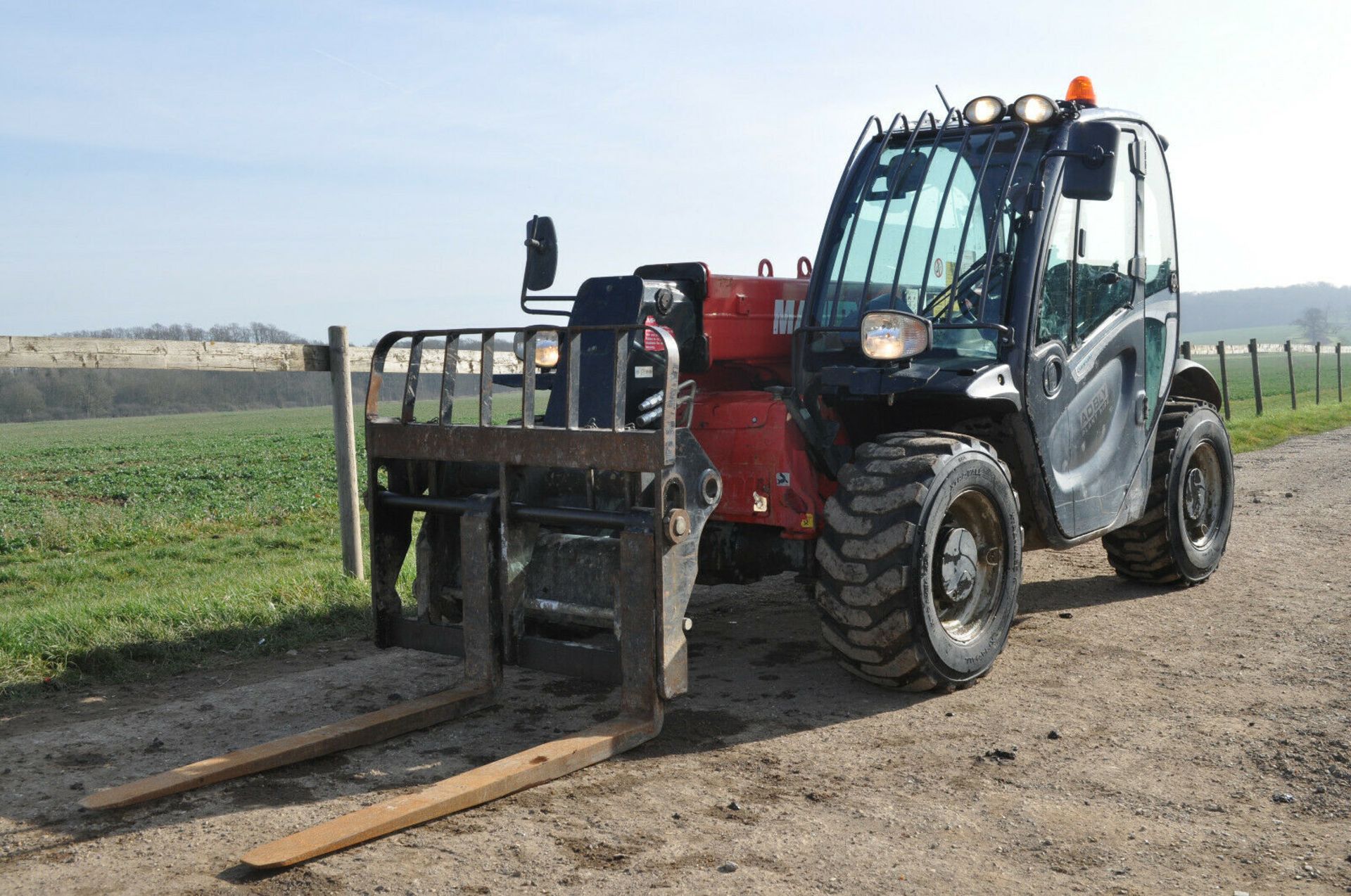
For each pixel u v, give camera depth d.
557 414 4.66
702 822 3.18
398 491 4.53
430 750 3.85
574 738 3.68
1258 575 6.54
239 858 2.95
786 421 4.56
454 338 4.26
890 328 4.30
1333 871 2.81
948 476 4.22
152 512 15.11
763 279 5.33
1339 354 24.33
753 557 4.86
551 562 4.16
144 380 88.75
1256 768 3.53
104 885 2.80
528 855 2.95
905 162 5.08
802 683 4.67
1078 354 5.11
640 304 4.54
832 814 3.23
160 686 4.91
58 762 3.82
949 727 4.01
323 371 6.87
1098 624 5.50
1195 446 6.17
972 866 2.87
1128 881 2.77
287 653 5.41
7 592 9.45
